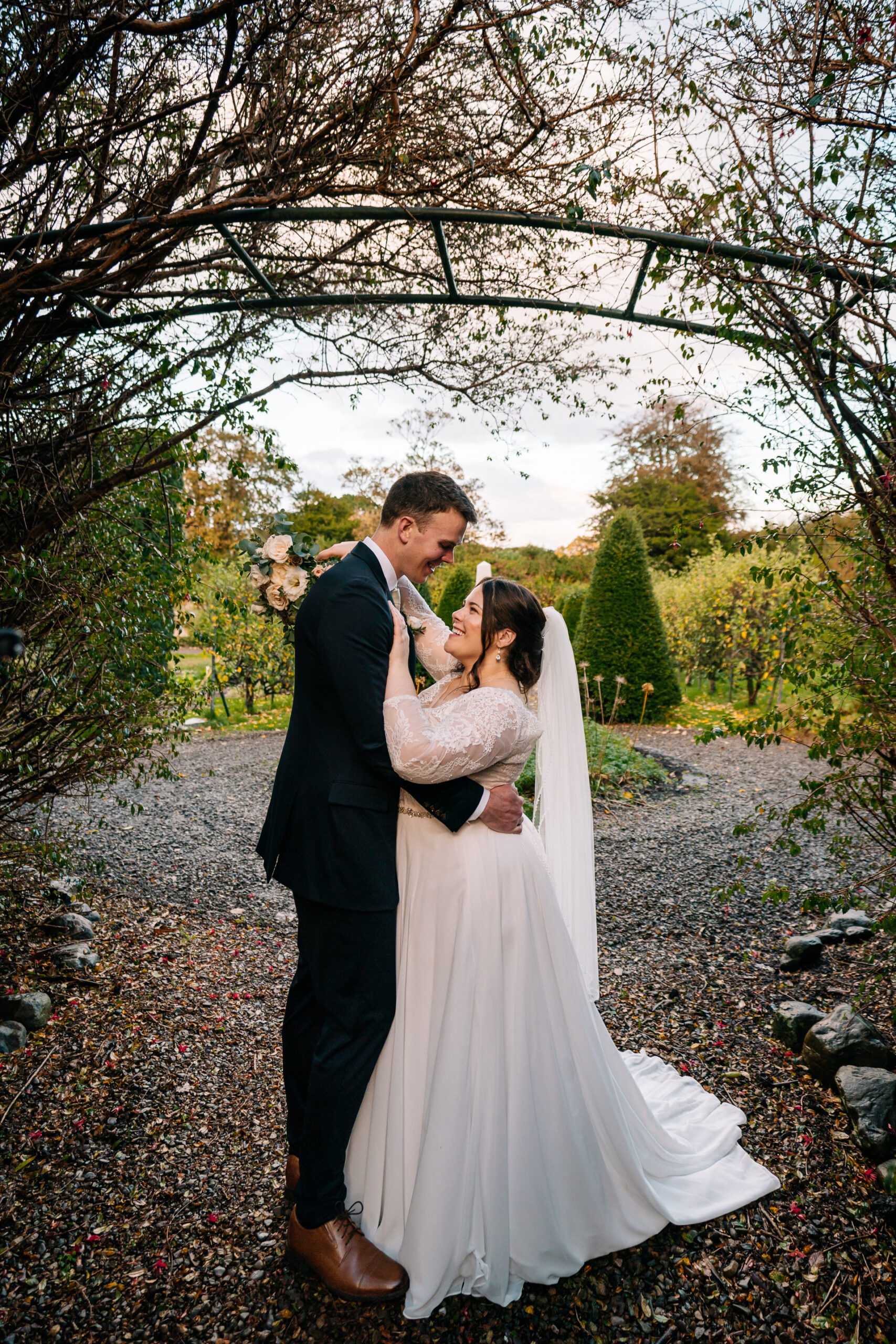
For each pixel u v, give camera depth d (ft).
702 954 11.43
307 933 5.87
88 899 12.44
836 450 7.02
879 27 6.23
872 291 6.56
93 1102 7.56
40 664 8.55
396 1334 5.31
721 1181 6.70
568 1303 5.59
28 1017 8.61
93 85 6.77
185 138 7.14
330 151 6.97
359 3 6.49
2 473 7.45
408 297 8.38
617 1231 5.98
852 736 7.89
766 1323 5.46
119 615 8.64
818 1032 8.35
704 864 15.24
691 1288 5.73
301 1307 5.49
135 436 8.31
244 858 15.64
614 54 6.57
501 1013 5.64
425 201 7.52
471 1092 5.51
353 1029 5.66
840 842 8.79
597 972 7.52
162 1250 5.95
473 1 6.05
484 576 7.49
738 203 6.84
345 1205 5.98
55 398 7.57
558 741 7.41
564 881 7.45
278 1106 7.80
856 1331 5.38
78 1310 5.42
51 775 9.77
